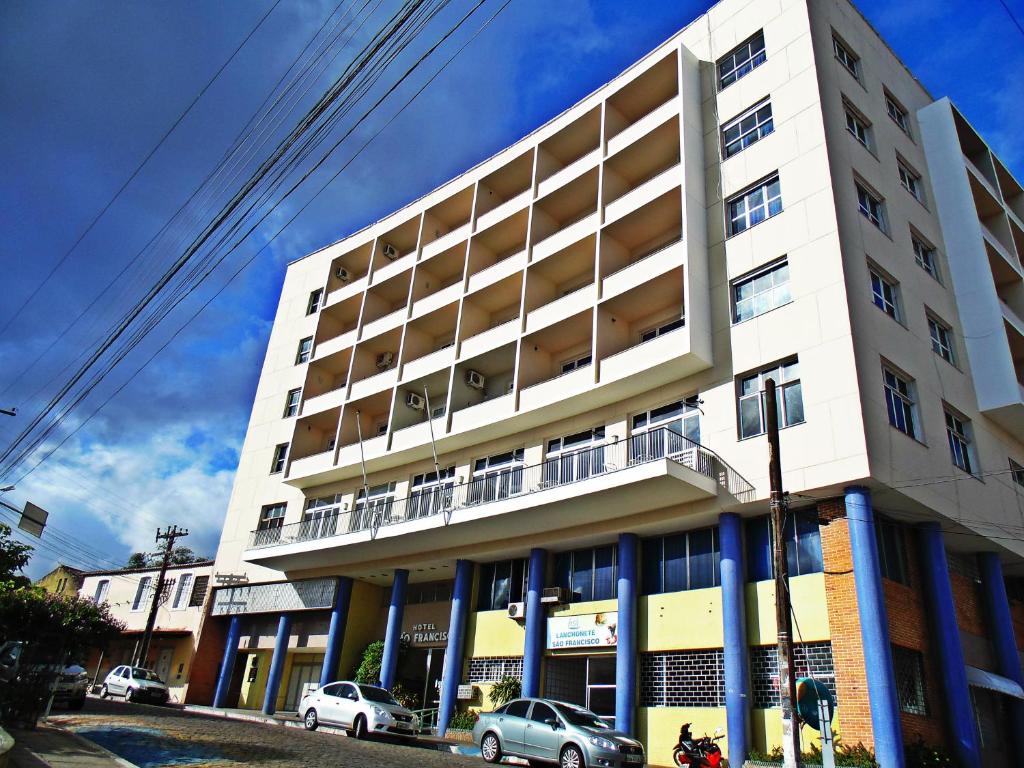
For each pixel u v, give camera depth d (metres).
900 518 18.00
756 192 20.97
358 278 36.84
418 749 17.14
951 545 20.05
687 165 21.78
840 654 15.56
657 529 19.94
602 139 25.00
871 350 17.88
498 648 22.95
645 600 19.72
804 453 17.23
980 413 21.55
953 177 24.25
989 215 26.55
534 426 23.92
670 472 17.52
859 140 21.56
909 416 18.66
